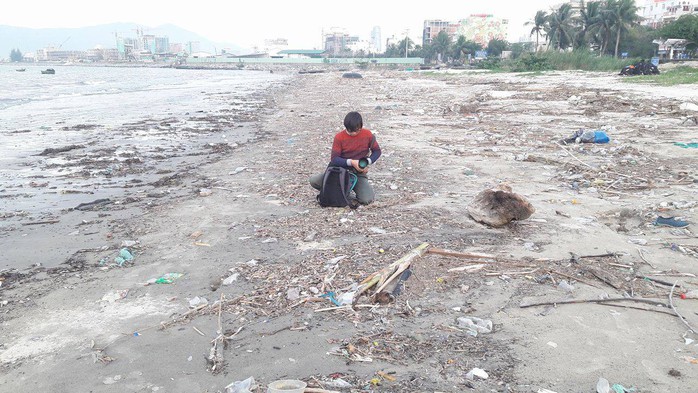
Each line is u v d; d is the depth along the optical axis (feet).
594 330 11.56
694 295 12.91
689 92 69.41
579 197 22.68
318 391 9.37
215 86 156.87
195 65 608.60
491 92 84.84
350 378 9.95
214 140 44.57
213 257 16.61
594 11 246.47
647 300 12.77
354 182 21.49
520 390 9.52
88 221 21.33
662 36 215.72
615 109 55.83
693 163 28.73
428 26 625.82
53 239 19.13
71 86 158.30
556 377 9.90
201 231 19.29
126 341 11.67
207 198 24.36
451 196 23.04
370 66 430.20
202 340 11.59
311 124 52.75
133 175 30.96
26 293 14.40
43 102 91.61
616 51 235.40
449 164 30.32
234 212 21.74
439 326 11.82
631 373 9.97
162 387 9.91
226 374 10.23
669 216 19.40
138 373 10.41
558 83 103.55
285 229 19.01
